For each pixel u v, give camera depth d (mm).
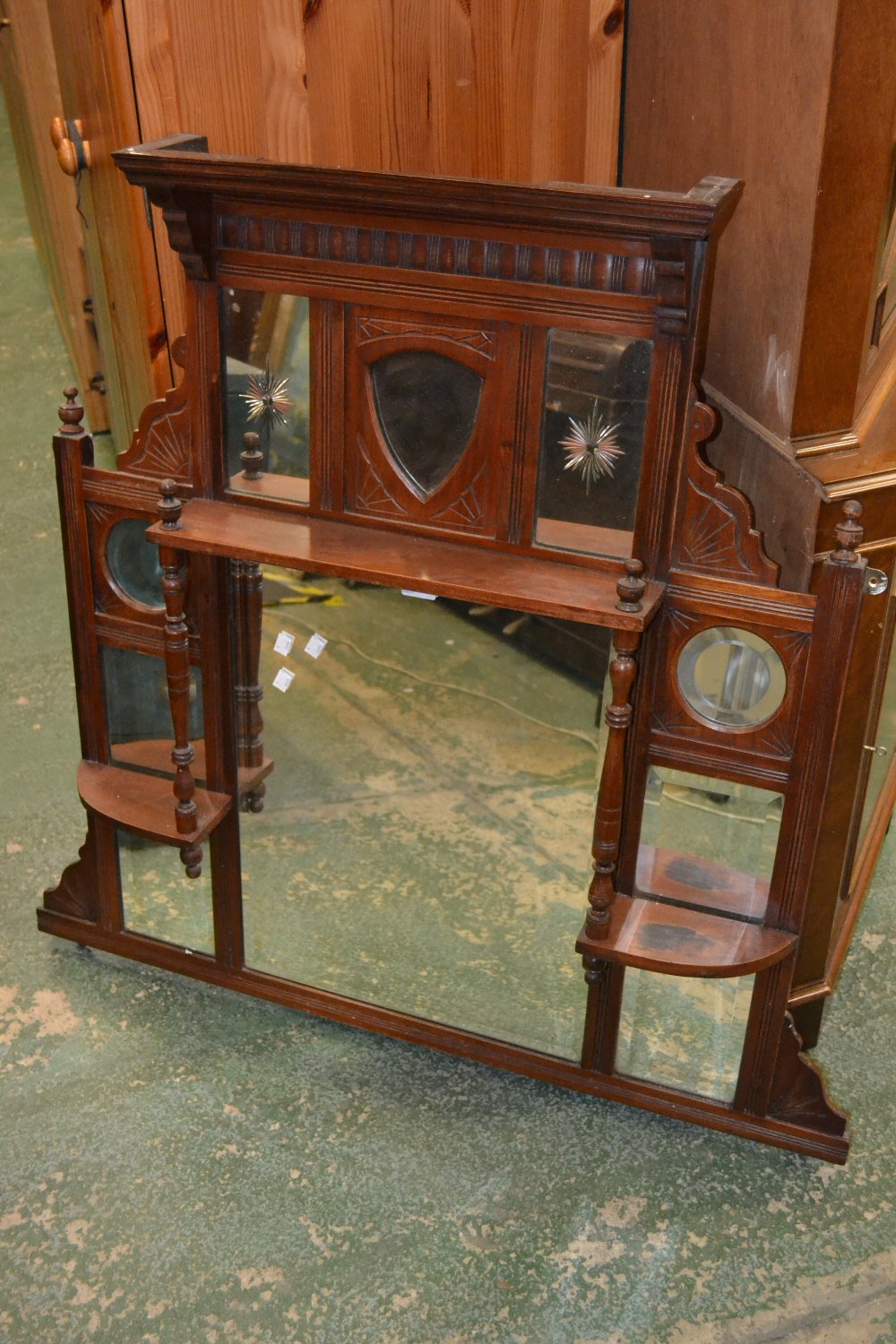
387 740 2238
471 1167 2201
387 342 1944
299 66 2283
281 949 2459
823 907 2258
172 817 2330
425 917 2334
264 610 2195
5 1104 2277
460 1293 2002
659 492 1891
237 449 2117
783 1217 2137
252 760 2330
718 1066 2244
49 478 4102
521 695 2107
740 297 2057
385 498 2051
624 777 2051
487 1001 2354
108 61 2361
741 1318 1981
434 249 1856
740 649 1963
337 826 2330
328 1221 2102
